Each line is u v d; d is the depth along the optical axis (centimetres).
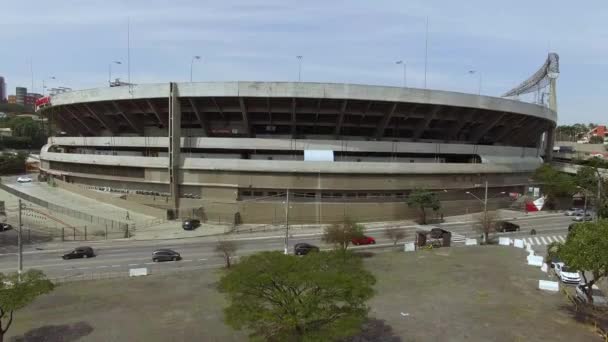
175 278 3338
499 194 7269
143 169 6362
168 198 6056
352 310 1802
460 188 6581
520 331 2338
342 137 6412
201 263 3900
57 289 3038
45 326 2380
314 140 5897
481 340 2227
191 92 5766
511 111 6656
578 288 2867
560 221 6353
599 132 16938
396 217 6147
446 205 6469
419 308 2672
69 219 5591
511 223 5703
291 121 6306
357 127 6550
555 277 3381
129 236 5019
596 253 2212
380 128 6362
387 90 5744
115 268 3700
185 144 6009
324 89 5606
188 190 6038
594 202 6588
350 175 5828
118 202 6419
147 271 3497
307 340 1647
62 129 8725
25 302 2050
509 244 4716
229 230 5412
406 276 3378
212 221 5819
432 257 4031
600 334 2302
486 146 6856
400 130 6888
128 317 2514
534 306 2720
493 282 3228
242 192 5906
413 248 4391
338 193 5931
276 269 1780
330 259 2028
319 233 5312
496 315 2566
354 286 1762
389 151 6109
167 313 2578
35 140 15075
